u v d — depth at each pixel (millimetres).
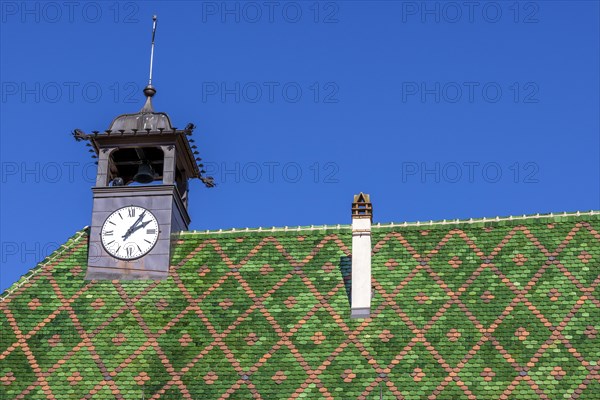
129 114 54688
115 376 46469
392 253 50750
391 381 45219
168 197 53031
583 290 47938
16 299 50094
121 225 52562
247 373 46156
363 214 50156
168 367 46719
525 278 48875
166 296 50188
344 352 46594
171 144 54062
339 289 49469
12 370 46844
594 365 44844
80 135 54094
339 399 44781
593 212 51188
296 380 45688
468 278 49250
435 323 47375
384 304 48438
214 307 49312
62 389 46062
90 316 49250
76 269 51688
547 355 45469
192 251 52438
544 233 50719
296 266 50938
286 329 47875
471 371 45281
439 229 51531
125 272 51438
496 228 51250
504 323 47031
